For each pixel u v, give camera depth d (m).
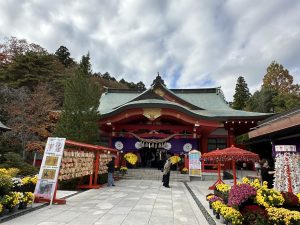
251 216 6.15
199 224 6.98
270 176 12.89
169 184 16.66
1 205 6.64
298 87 49.00
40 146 21.59
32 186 9.55
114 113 21.86
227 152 11.02
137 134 22.59
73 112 15.48
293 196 6.61
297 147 13.46
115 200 10.23
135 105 21.58
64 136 14.91
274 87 49.69
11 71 35.25
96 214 7.73
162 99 24.78
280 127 11.95
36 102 24.06
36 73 36.44
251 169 26.88
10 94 24.19
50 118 24.20
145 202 9.94
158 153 26.89
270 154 24.17
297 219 5.71
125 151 22.50
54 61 42.75
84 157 12.46
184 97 34.31
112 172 15.21
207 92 34.94
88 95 16.12
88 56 17.34
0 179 7.19
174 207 9.18
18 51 44.56
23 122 22.34
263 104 45.25
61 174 9.90
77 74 16.50
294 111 12.32
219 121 22.34
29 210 7.88
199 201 10.46
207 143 26.53
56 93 34.50
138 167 25.23
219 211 7.28
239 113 26.66
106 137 25.52
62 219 7.03
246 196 6.37
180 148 22.16
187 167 21.12
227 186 9.32
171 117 22.73
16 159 19.28
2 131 21.39
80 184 13.77
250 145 28.44
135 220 7.12
